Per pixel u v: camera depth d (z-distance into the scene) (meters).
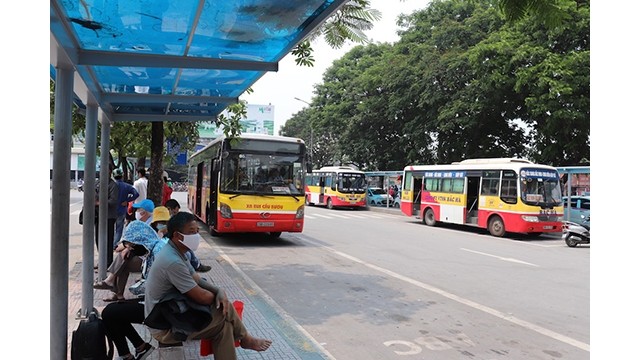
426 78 24.45
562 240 15.68
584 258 11.67
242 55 5.12
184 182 62.16
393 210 27.55
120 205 8.34
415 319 6.37
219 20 4.13
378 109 29.30
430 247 13.24
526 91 21.06
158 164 9.87
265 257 11.05
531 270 9.95
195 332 3.61
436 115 25.03
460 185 18.38
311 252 11.92
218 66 5.03
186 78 5.80
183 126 11.82
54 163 3.87
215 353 3.77
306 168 13.13
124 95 6.36
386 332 5.82
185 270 3.67
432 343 5.46
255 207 12.46
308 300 7.28
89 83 5.13
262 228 12.54
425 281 8.72
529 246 14.02
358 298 7.43
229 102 6.81
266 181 12.70
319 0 3.72
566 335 5.78
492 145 24.70
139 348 4.30
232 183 12.45
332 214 25.69
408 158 27.94
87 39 4.52
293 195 12.84
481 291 7.99
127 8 3.84
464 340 5.57
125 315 4.18
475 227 19.75
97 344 3.96
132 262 6.21
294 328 5.81
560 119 19.06
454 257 11.54
